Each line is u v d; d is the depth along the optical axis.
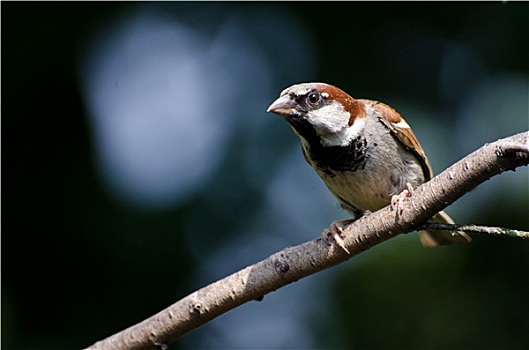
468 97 11.69
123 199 11.09
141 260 10.78
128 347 6.43
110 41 11.73
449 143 11.37
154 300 10.67
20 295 10.53
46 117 11.36
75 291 10.65
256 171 11.59
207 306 6.26
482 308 10.30
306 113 7.55
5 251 10.73
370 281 10.79
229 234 11.20
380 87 11.65
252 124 11.87
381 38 11.83
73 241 10.84
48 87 11.39
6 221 10.83
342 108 7.57
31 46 11.27
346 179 7.74
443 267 10.58
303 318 10.98
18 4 11.23
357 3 11.85
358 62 11.74
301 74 11.83
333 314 10.87
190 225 11.12
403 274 10.66
